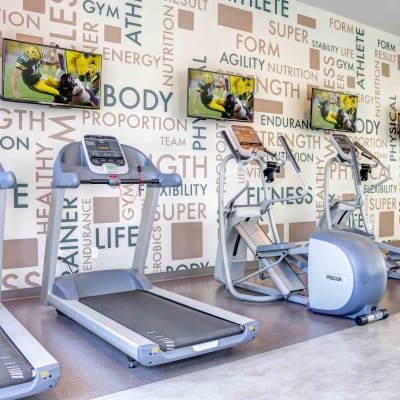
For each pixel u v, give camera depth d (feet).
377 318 11.93
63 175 11.46
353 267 11.62
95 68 14.49
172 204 17.11
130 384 8.18
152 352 8.33
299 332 11.06
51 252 12.35
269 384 8.18
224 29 18.20
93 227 15.43
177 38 16.99
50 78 13.71
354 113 21.85
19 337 8.60
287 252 13.99
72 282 12.30
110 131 15.58
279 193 20.25
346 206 18.03
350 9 21.27
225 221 15.31
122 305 11.41
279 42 19.93
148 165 13.46
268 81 19.61
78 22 14.88
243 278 14.98
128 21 15.87
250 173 19.26
